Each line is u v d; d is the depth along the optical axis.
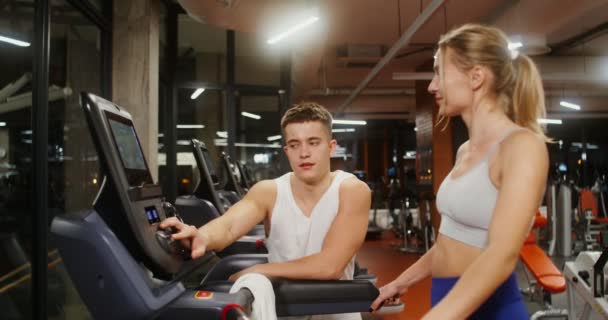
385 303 1.35
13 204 3.01
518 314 1.00
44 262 2.88
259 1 4.61
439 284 1.09
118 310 1.03
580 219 8.63
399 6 6.59
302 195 1.46
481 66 1.02
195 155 2.85
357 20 7.12
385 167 17.34
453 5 6.48
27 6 2.91
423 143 9.91
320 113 1.41
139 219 1.17
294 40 6.39
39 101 2.89
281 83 7.37
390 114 14.48
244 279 1.23
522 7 5.47
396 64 9.66
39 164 2.87
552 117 13.17
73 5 3.87
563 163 15.05
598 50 9.05
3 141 2.98
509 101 1.03
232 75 7.10
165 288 1.15
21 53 2.94
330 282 1.31
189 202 2.56
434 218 9.10
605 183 11.79
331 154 1.47
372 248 9.13
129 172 1.24
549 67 9.21
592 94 11.52
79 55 4.17
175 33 6.85
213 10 4.82
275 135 7.81
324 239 1.43
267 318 1.17
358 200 1.43
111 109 1.25
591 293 2.55
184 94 7.06
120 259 1.04
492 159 0.98
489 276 0.84
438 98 1.11
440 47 1.09
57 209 3.93
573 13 5.39
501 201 0.90
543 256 4.25
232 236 1.43
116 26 4.92
